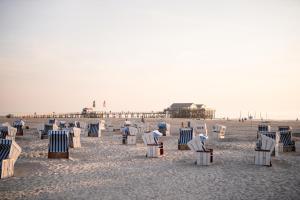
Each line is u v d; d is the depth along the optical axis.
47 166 13.16
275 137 16.16
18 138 24.94
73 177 11.12
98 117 90.69
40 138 24.98
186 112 101.62
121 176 11.34
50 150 15.23
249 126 50.41
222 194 9.01
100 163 14.06
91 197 8.62
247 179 10.87
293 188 9.70
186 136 19.03
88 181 10.52
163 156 16.23
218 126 28.17
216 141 23.94
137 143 22.58
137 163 14.11
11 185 9.86
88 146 20.45
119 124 49.84
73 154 16.77
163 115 103.75
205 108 107.94
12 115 86.00
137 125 33.81
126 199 8.45
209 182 10.42
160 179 10.84
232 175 11.51
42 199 8.41
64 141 15.34
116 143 22.41
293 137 28.30
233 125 54.41
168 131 29.98
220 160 14.95
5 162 10.88
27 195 8.78
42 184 10.04
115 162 14.37
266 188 9.70
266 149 13.57
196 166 13.37
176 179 10.85
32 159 14.93
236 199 8.55
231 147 20.22
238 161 14.66
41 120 67.31
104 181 10.54
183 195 8.87
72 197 8.62
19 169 12.41
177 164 13.86
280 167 13.14
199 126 29.39
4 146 11.47
